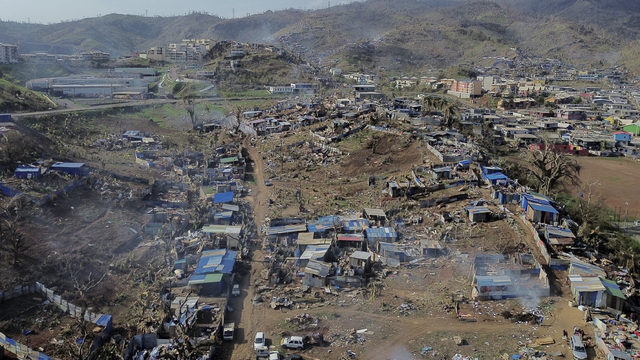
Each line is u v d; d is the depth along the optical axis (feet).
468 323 175.11
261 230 256.32
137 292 196.65
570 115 595.06
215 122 529.86
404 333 170.30
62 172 286.66
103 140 409.49
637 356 152.15
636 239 261.65
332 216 262.88
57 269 200.95
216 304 187.73
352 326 174.81
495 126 508.53
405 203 280.31
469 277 205.26
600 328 169.68
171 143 430.61
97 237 231.71
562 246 226.99
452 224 251.60
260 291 199.31
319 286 202.49
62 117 443.73
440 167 324.39
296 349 161.58
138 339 163.84
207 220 263.08
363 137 419.95
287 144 426.10
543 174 311.47
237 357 159.22
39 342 163.32
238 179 343.46
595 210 296.10
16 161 285.02
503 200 274.36
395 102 559.38
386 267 216.54
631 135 474.49
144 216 263.90
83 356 148.87
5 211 226.79
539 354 155.12
